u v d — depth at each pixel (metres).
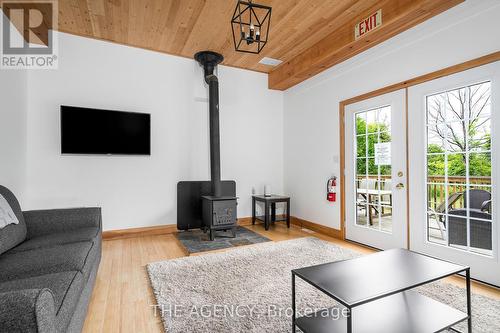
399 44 2.87
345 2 2.68
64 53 3.36
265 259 2.76
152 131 3.84
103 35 3.42
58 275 1.27
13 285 1.14
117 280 2.30
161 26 3.17
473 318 1.67
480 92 2.27
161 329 1.62
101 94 3.54
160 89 3.90
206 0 2.65
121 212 3.63
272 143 4.83
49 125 3.27
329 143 3.86
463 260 2.35
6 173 2.67
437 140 2.59
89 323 1.67
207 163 4.21
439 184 2.58
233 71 4.48
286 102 4.86
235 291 2.05
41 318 0.76
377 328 1.37
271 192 4.80
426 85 2.64
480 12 2.21
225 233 3.87
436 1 2.27
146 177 3.79
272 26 3.13
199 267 2.53
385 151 3.09
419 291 2.03
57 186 3.29
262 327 1.60
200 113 4.17
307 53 3.78
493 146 2.16
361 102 3.36
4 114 2.63
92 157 3.47
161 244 3.36
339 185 3.67
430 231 2.65
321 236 3.78
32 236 2.08
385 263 1.59
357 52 3.31
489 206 2.21
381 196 3.14
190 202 4.02
